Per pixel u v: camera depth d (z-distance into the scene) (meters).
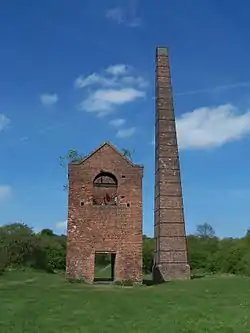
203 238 110.12
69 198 46.44
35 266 84.56
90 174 47.00
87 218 46.25
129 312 25.42
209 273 81.75
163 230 57.47
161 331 20.19
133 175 47.34
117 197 46.97
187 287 40.16
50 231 118.31
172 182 59.28
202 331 20.27
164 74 64.00
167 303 29.31
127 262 45.78
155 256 59.03
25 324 21.61
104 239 46.09
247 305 28.36
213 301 30.39
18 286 41.75
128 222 46.53
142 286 43.50
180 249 57.06
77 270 45.59
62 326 21.23
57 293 35.19
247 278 47.94
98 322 22.27
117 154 47.56
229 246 95.19
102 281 47.56
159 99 62.75
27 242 86.06
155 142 62.44
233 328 20.94
